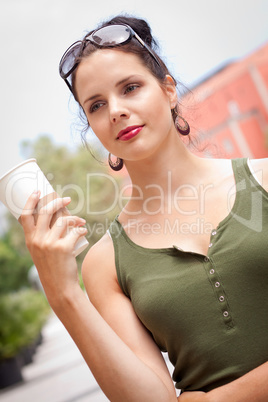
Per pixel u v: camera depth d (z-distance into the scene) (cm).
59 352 1191
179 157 162
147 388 141
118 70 152
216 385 146
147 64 157
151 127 153
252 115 2292
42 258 145
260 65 2298
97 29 158
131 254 159
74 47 158
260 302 142
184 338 147
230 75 2342
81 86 157
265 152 2295
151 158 160
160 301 149
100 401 519
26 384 864
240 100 2352
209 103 2345
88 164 1903
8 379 909
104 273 163
